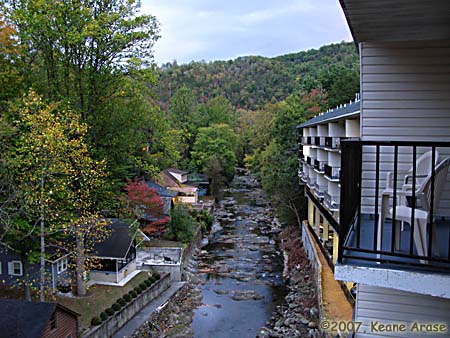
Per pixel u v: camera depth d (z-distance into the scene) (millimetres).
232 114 89438
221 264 28578
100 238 21594
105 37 19703
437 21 5914
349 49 140375
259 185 62750
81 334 15664
